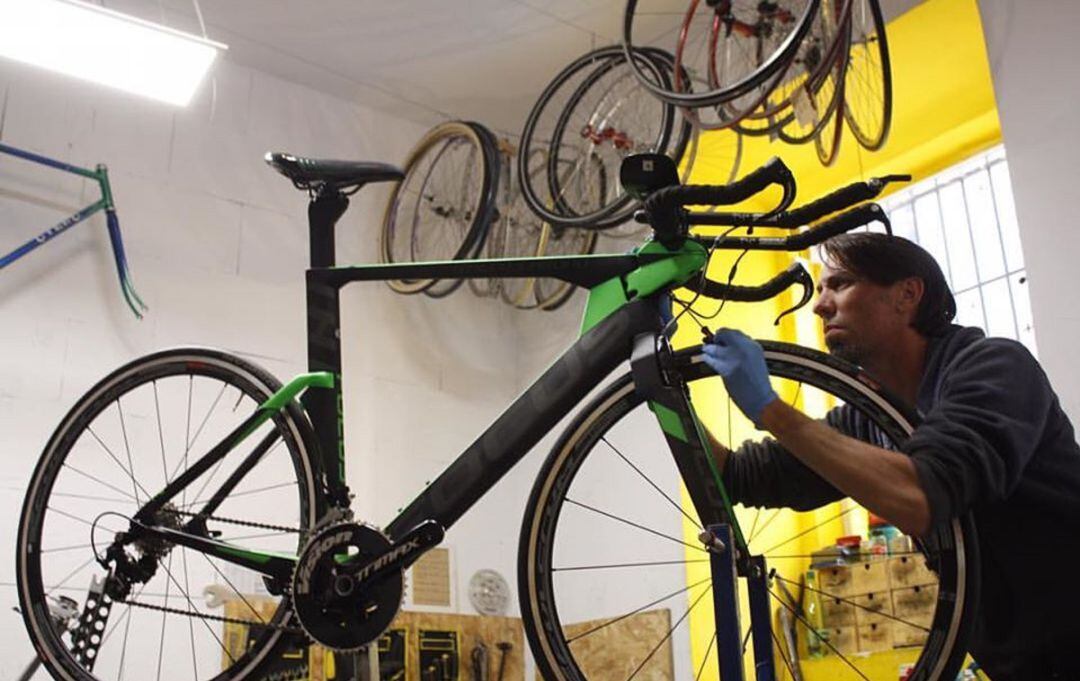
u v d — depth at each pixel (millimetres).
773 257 4082
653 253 1888
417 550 1893
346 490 2078
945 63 3490
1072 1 2875
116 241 3650
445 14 4070
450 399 4355
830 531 3816
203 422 3662
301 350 4004
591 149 3996
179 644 3355
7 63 3705
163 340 3715
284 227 4141
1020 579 1671
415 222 4398
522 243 4402
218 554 2061
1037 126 2863
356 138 4496
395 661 3689
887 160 3969
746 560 1655
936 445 1543
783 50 2836
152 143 3918
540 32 4195
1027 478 1663
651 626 3658
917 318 1881
